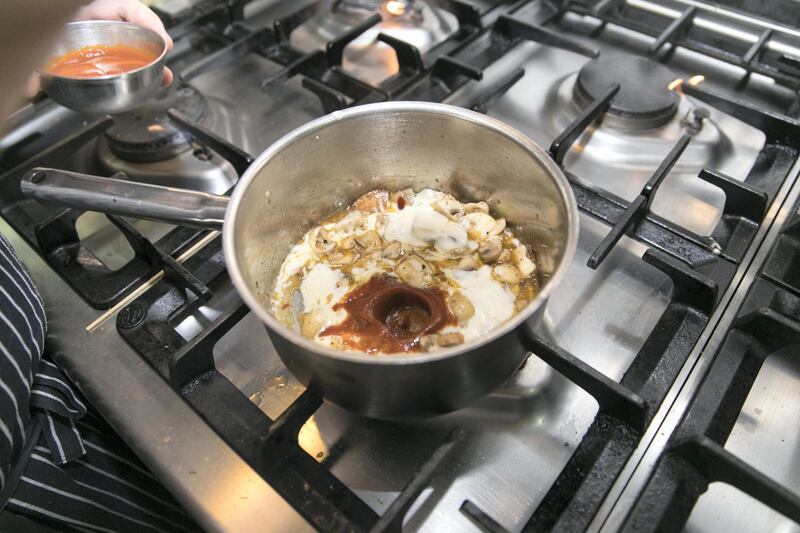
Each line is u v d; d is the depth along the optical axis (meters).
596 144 0.68
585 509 0.41
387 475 0.46
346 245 0.55
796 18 0.76
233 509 0.44
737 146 0.68
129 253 0.62
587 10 0.83
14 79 0.22
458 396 0.42
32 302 0.52
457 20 0.84
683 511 0.40
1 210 0.62
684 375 0.48
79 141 0.66
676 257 0.55
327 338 0.49
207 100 0.77
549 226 0.49
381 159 0.56
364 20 0.78
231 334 0.54
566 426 0.47
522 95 0.76
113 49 0.66
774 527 0.43
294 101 0.77
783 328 0.46
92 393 0.51
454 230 0.54
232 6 0.84
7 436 0.48
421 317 0.52
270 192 0.49
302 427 0.48
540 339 0.45
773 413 0.48
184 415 0.49
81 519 0.60
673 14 0.82
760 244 0.57
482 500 0.44
